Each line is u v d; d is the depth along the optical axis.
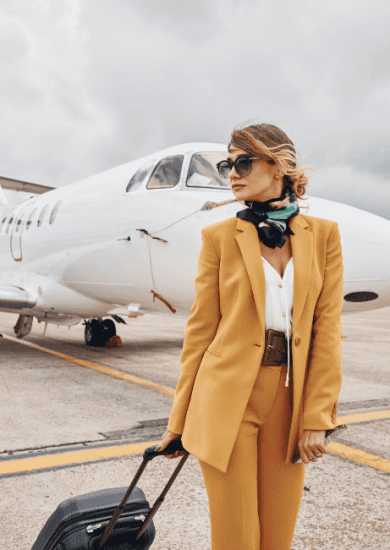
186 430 1.24
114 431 3.60
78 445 3.26
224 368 1.20
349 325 15.48
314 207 4.39
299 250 1.22
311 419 1.15
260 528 1.29
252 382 1.18
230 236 1.25
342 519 2.24
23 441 3.30
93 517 1.33
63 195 7.77
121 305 6.88
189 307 5.40
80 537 1.29
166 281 5.30
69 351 8.16
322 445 1.14
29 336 10.41
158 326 14.29
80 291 7.18
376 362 7.42
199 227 4.88
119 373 6.07
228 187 5.15
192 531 2.11
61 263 7.20
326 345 1.20
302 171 1.22
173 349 8.73
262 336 1.18
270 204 1.21
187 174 5.36
